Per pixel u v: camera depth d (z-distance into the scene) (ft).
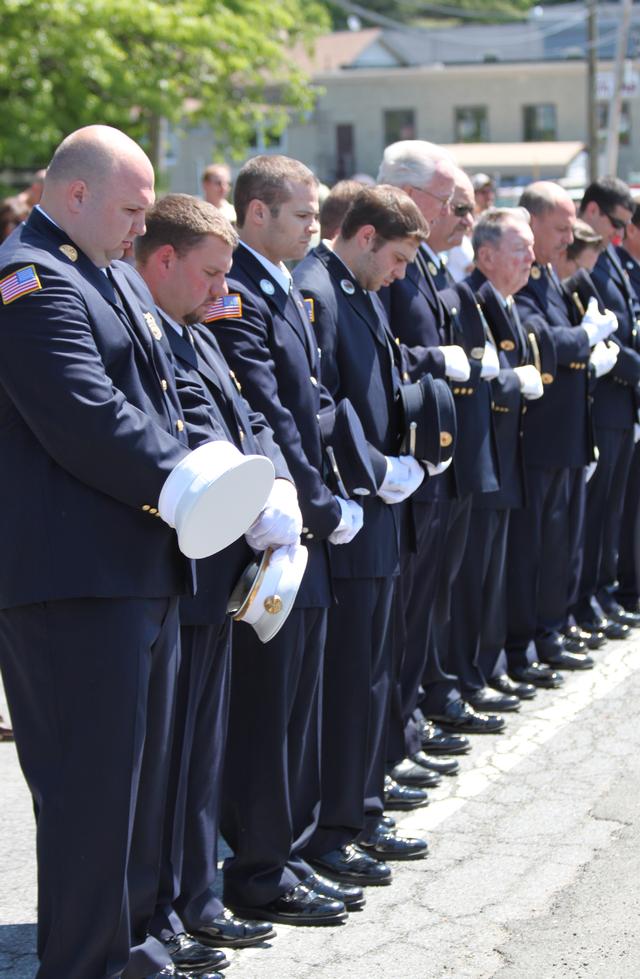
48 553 11.90
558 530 24.22
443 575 20.99
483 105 165.07
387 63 183.21
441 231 20.85
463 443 20.02
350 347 16.46
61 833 12.12
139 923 13.07
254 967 13.91
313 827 15.66
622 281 26.55
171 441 12.06
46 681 12.12
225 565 13.94
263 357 14.84
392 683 18.62
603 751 20.02
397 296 19.21
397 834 16.89
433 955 14.03
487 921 14.78
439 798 18.37
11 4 68.33
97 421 11.60
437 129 166.30
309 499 14.66
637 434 27.30
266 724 14.84
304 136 166.50
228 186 33.88
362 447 15.58
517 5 205.05
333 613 16.16
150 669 12.48
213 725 14.21
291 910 14.82
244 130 85.51
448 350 18.98
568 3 194.59
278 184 15.14
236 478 12.02
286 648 14.76
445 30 182.70
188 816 14.16
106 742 12.04
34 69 70.03
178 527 11.91
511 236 21.30
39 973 12.32
